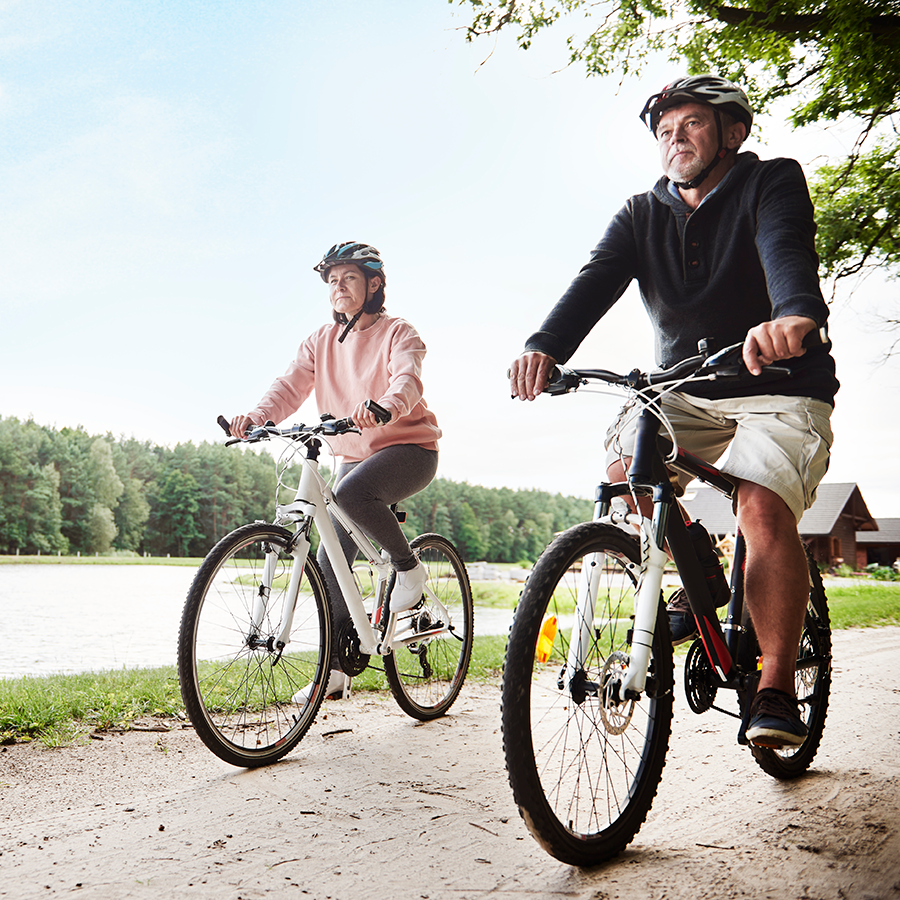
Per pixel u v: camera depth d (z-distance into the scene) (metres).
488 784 2.51
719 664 2.18
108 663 7.06
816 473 2.15
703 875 1.74
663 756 2.00
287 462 3.15
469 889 1.68
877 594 15.57
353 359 3.74
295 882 1.71
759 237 2.24
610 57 10.80
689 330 2.46
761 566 2.05
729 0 8.95
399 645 3.48
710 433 2.40
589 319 2.44
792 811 2.19
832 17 7.61
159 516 109.94
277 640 2.97
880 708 3.70
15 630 11.08
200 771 2.64
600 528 1.94
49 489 96.75
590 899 1.62
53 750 2.86
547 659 1.82
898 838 1.93
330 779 2.57
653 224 2.55
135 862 1.82
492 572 37.88
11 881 1.70
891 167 10.97
